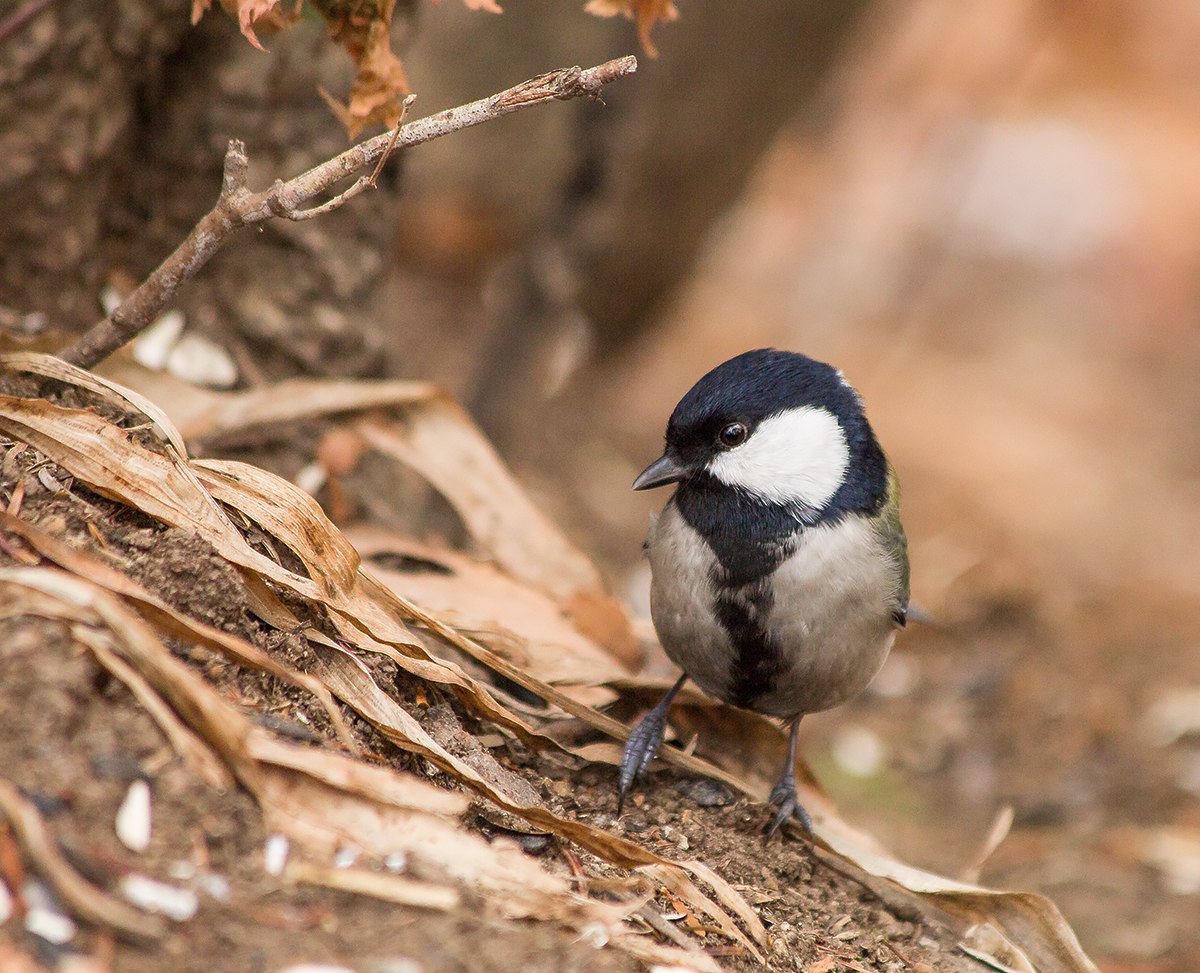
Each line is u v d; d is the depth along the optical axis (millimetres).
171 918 3961
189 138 8461
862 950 5871
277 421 7789
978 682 13305
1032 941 6238
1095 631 14352
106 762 4297
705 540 6605
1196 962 8758
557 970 4273
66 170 7777
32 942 3713
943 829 10750
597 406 17250
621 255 15094
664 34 13602
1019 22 25203
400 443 8148
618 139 13109
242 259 8625
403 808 4641
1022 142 29203
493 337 13711
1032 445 21000
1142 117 29703
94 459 5473
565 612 7848
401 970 4043
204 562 5246
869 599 6598
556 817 5195
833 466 6582
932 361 24078
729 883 6000
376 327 9234
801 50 13977
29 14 6859
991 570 15344
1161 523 18734
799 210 27453
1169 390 24344
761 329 23781
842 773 11547
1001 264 27125
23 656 4387
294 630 5438
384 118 6145
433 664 5867
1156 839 10523
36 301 7902
